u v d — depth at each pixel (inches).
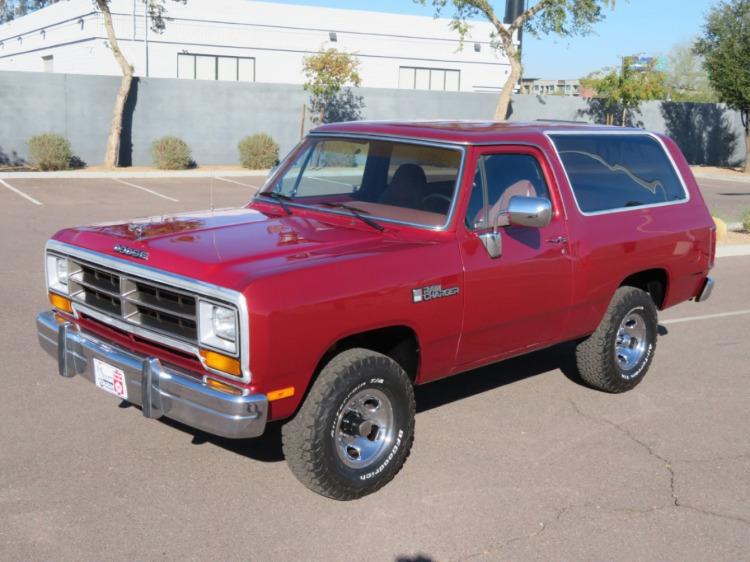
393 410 184.7
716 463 211.2
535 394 256.8
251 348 156.7
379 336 194.1
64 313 199.5
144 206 676.1
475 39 1454.2
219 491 184.1
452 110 1213.7
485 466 203.8
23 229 527.8
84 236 193.0
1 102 939.3
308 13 1316.4
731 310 380.2
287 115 1104.2
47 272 201.5
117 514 172.1
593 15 1101.7
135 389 173.3
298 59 1325.0
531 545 168.1
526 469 203.2
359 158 218.2
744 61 1190.3
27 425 213.8
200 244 179.9
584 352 249.6
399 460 187.5
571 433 227.0
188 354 169.0
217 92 1054.4
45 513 171.0
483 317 201.3
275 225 201.2
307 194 225.0
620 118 1346.0
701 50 1244.5
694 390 267.1
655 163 263.1
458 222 195.3
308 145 232.1
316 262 170.2
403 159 209.2
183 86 1034.1
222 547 161.6
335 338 169.5
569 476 200.4
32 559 154.3
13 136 953.5
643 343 259.9
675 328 346.0
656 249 250.1
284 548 162.4
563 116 1311.5
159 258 172.4
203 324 162.6
